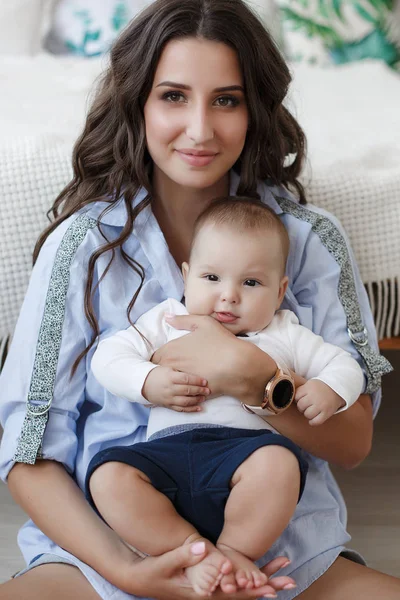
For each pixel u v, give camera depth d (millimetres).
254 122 1378
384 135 2059
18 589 1176
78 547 1205
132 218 1376
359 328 1416
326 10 2895
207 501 1149
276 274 1302
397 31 2949
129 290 1368
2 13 2748
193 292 1301
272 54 1348
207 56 1270
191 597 1111
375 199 1765
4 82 2396
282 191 1522
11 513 1853
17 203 1688
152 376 1207
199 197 1441
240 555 1101
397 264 1780
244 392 1211
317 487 1364
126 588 1151
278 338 1296
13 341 1366
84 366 1348
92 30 2832
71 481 1285
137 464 1137
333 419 1303
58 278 1339
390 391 2410
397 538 1794
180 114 1302
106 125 1426
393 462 2086
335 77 2686
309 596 1239
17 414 1311
